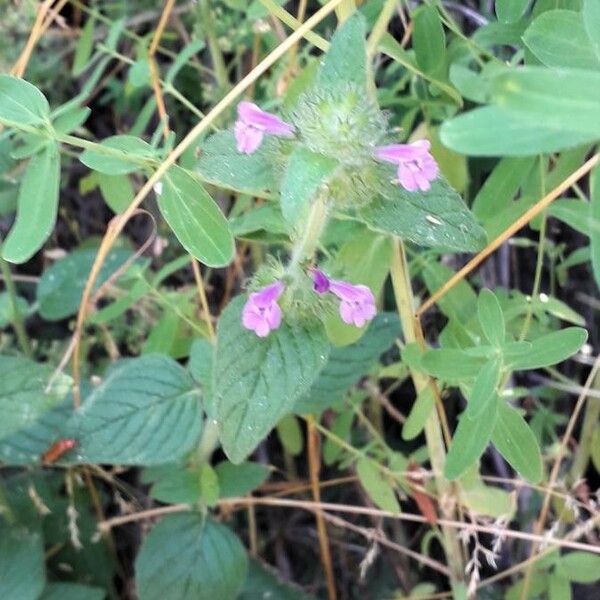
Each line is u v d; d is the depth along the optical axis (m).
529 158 0.23
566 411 0.32
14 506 0.29
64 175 0.35
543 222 0.24
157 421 0.25
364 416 0.30
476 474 0.25
